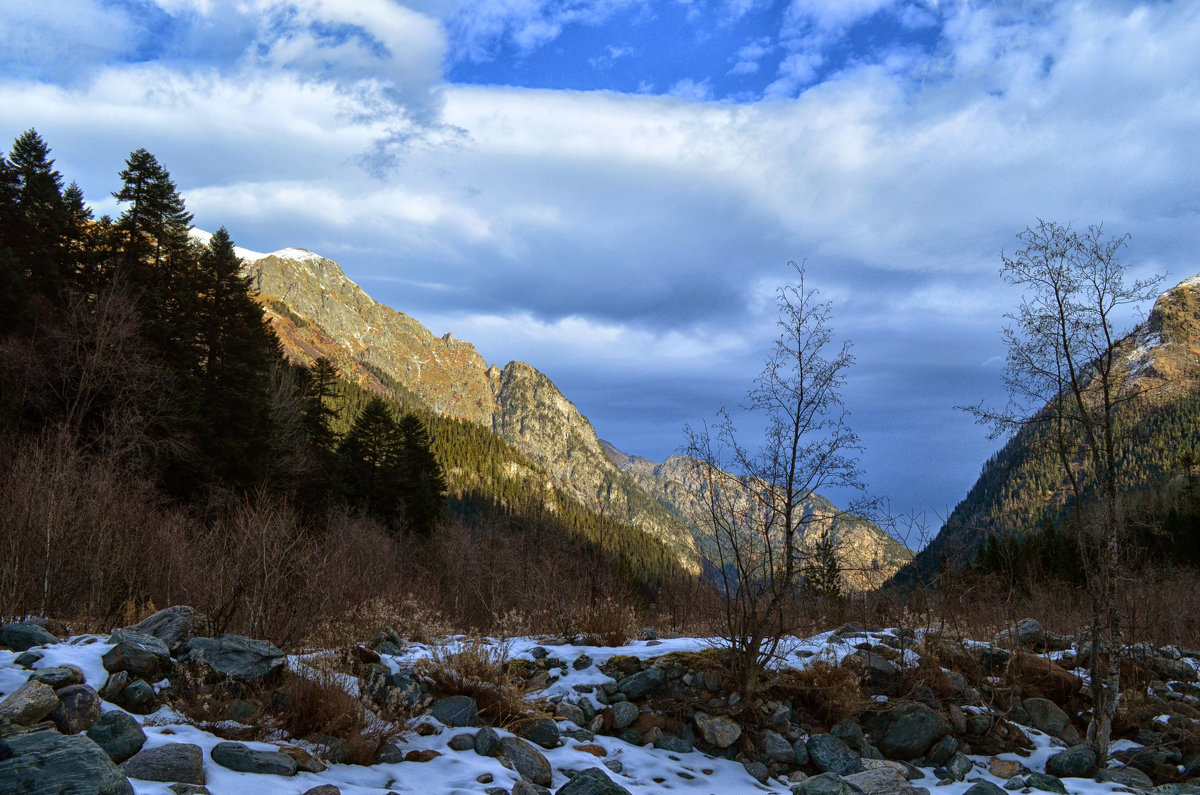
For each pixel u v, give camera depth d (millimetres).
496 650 9539
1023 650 12023
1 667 6172
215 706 6512
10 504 11977
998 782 8953
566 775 7379
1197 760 9648
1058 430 10398
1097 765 9438
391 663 8922
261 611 9352
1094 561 10523
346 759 6316
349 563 15938
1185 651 13898
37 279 31406
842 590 13273
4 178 32781
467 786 6227
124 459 24656
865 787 7164
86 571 11312
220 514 18641
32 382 26047
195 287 36250
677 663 9773
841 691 9719
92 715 5613
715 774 8297
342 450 48562
